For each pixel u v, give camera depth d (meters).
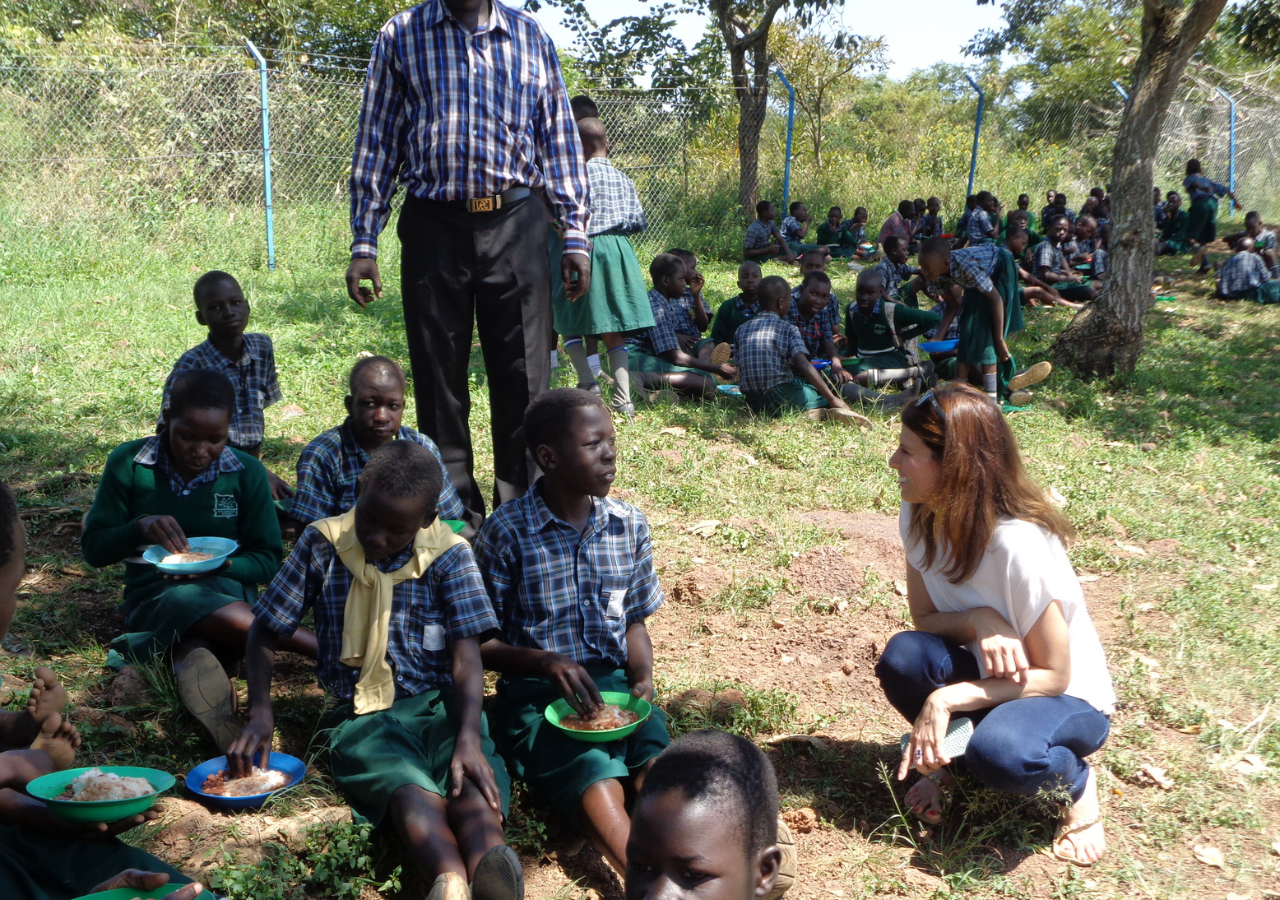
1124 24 35.22
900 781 3.25
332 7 19.42
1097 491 6.20
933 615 3.29
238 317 4.88
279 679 3.80
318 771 3.10
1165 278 15.48
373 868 2.77
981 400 3.07
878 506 5.92
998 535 3.02
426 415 4.45
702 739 1.83
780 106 28.42
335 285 11.34
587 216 4.52
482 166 4.11
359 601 3.03
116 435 6.22
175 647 3.50
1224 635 4.50
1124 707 3.92
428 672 3.06
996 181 24.02
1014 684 3.01
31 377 7.18
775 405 7.51
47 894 2.30
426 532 3.10
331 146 14.16
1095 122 34.91
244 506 3.87
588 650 3.31
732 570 4.86
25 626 3.97
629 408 7.30
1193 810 3.29
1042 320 12.05
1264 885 2.98
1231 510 6.23
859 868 2.96
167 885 2.24
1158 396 8.86
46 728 2.61
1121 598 4.86
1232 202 24.34
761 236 15.98
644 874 1.70
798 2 18.59
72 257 11.41
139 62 13.80
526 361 4.36
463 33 4.07
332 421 6.77
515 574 3.29
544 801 2.99
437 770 2.85
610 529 3.35
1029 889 2.90
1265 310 13.53
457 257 4.20
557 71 4.38
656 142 16.61
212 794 2.84
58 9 17.50
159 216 12.58
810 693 3.91
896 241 10.16
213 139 13.52
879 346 8.48
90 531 3.72
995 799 3.15
